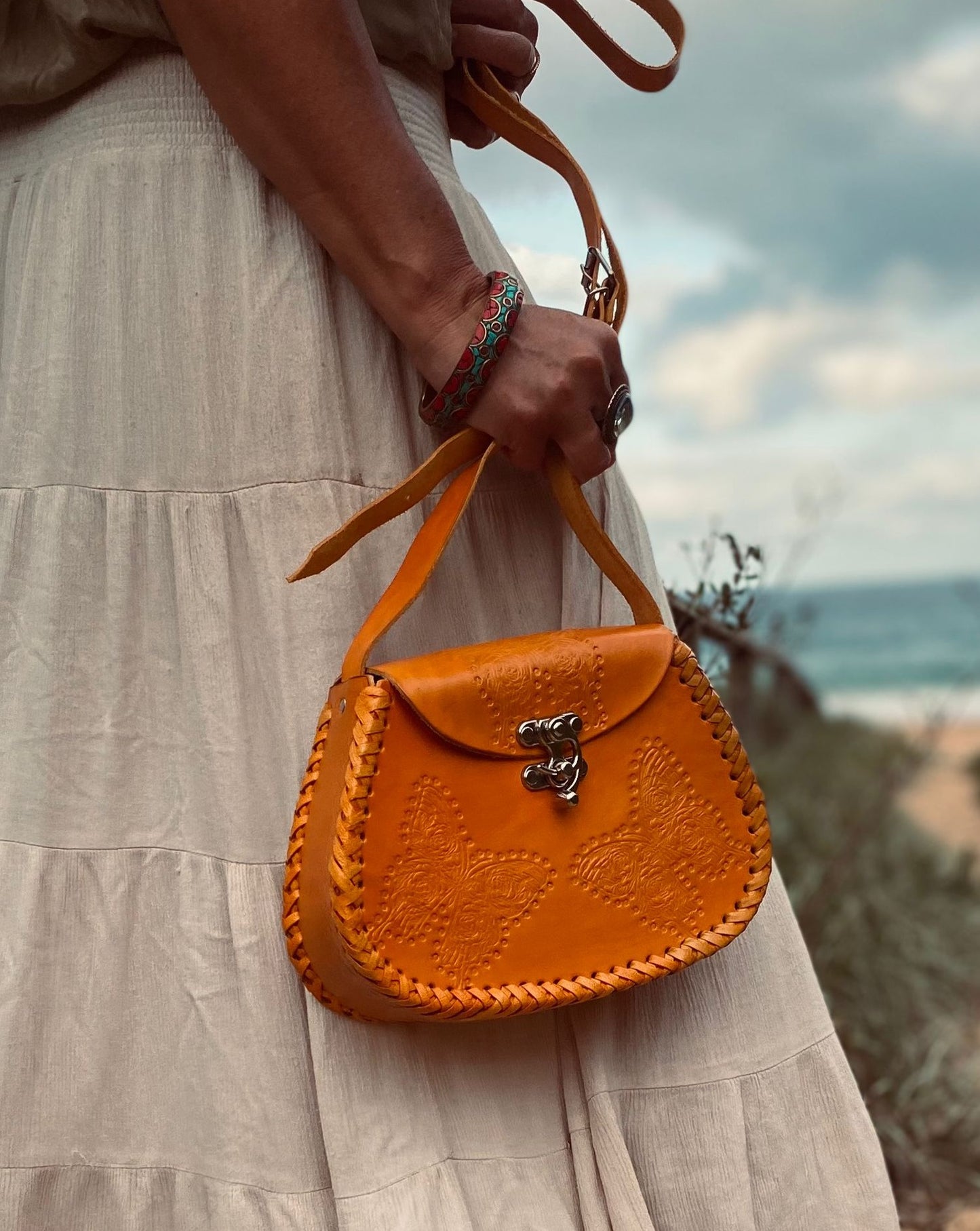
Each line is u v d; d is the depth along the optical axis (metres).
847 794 4.81
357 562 0.98
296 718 0.94
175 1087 0.94
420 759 0.89
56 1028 0.93
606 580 1.10
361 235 0.93
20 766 0.94
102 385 0.97
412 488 0.93
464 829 0.90
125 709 0.96
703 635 1.76
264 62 0.89
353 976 0.86
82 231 0.98
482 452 0.99
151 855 0.96
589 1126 0.98
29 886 0.93
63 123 1.02
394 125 0.93
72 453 0.96
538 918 0.92
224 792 0.94
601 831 0.95
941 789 7.03
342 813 0.85
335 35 0.89
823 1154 1.04
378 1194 0.89
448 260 0.94
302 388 0.96
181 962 0.94
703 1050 1.02
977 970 3.45
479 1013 0.88
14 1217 0.91
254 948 0.93
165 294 0.97
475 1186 0.94
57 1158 0.92
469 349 0.92
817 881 3.46
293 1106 0.91
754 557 1.67
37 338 0.99
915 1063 2.67
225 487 0.96
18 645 0.96
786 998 1.06
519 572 1.06
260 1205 0.91
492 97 1.16
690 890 0.98
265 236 0.98
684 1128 1.00
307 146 0.91
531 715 0.93
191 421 0.97
